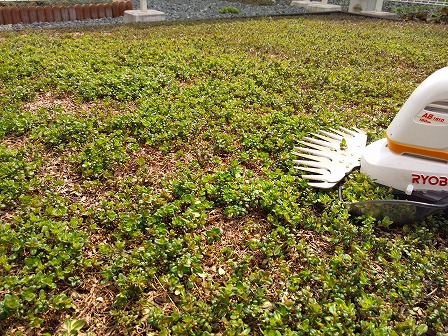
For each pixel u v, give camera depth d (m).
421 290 0.37
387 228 0.45
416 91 0.44
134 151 0.58
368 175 0.48
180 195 0.49
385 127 0.69
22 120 0.63
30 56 0.94
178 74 0.89
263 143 0.61
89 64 0.91
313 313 0.34
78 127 0.61
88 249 0.41
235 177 0.52
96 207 0.47
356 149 0.55
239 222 0.46
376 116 0.72
